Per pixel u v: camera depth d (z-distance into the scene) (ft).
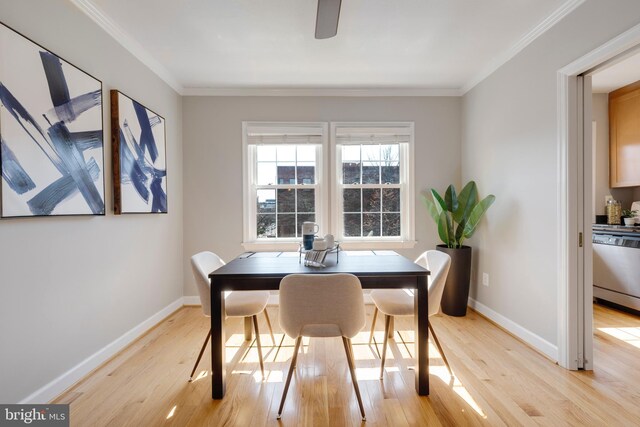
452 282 9.73
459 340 8.02
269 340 8.18
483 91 9.76
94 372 6.52
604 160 11.97
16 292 4.91
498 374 6.36
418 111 11.28
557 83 6.65
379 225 11.55
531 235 7.61
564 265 6.53
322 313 5.08
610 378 6.17
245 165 11.10
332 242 7.38
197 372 6.55
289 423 4.99
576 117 6.43
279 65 9.27
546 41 7.05
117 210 7.26
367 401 5.52
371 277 5.67
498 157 8.98
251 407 5.39
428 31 7.50
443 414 5.14
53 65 5.47
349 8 6.60
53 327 5.59
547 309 7.11
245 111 11.09
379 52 8.52
